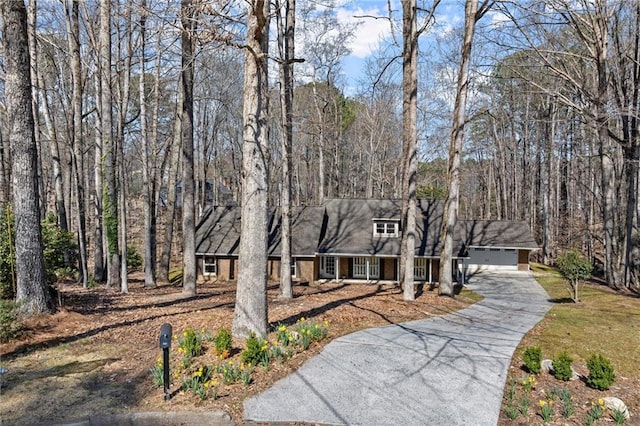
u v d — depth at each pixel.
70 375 6.65
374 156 37.91
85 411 5.54
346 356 7.75
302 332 8.04
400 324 10.42
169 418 5.46
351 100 39.22
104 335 8.54
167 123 27.62
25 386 6.25
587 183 33.41
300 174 42.44
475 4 14.01
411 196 13.94
